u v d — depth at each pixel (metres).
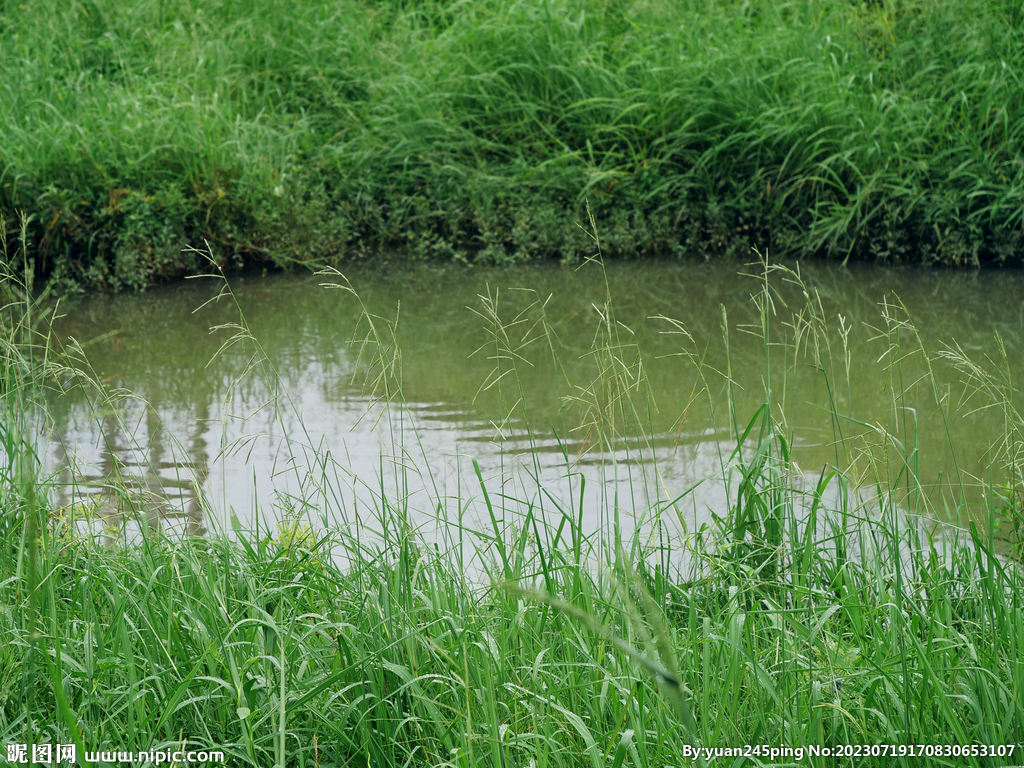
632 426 5.60
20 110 9.91
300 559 3.49
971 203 9.14
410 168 10.60
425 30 12.31
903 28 10.71
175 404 6.05
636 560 3.43
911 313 7.73
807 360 6.73
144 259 8.70
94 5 12.39
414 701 2.77
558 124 10.59
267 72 11.38
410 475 4.93
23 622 2.99
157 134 9.33
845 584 3.36
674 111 10.22
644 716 2.66
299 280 9.03
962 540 4.08
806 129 9.68
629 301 8.25
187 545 3.49
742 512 3.60
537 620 3.12
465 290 8.70
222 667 2.88
